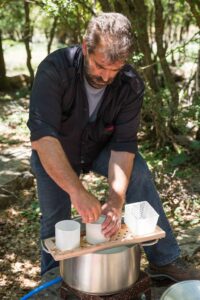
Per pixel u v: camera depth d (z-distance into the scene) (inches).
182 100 229.3
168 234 92.3
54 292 93.0
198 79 237.8
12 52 492.4
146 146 221.1
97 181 187.9
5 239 153.9
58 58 80.7
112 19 70.4
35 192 185.8
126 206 82.9
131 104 86.2
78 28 239.9
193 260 118.1
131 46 70.8
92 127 88.3
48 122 78.6
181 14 337.7
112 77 74.7
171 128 223.3
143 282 84.7
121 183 83.9
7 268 138.1
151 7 291.0
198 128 217.3
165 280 96.7
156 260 93.2
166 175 187.0
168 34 356.8
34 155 92.4
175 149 212.1
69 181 74.6
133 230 81.3
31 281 131.9
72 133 88.1
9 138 238.1
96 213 74.0
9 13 377.4
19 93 331.0
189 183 184.7
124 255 79.9
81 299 81.9
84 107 84.5
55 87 79.7
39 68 81.6
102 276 79.6
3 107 297.4
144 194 90.5
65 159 76.6
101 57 69.9
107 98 84.5
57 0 170.9
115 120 88.8
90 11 201.5
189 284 80.0
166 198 167.5
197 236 130.0
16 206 175.2
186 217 155.9
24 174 190.4
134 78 85.0
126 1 203.2
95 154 93.9
